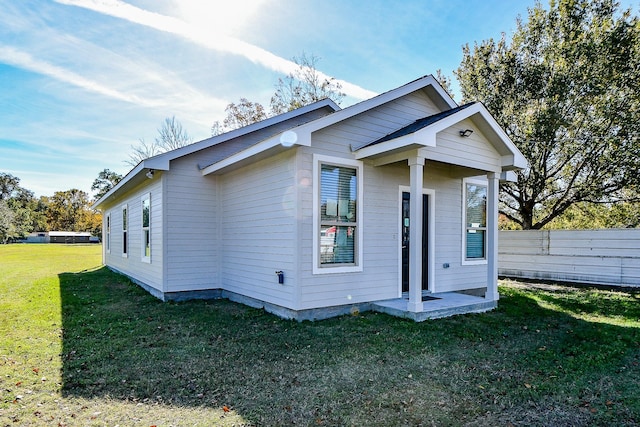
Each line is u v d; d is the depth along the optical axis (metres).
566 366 4.00
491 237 6.86
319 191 5.91
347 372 3.78
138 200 9.90
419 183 5.66
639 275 9.21
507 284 10.24
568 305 7.25
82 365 3.97
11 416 2.90
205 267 8.14
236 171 7.66
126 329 5.43
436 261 7.42
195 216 8.07
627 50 10.42
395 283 6.76
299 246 5.69
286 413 2.95
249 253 7.16
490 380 3.61
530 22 12.14
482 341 4.85
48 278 11.30
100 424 2.79
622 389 3.43
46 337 5.01
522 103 12.05
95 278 11.34
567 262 10.48
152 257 8.48
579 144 11.19
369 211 6.47
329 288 5.97
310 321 5.72
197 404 3.11
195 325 5.64
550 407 3.07
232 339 4.90
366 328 5.31
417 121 6.87
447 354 4.32
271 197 6.43
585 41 10.92
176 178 7.88
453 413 2.96
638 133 10.44
